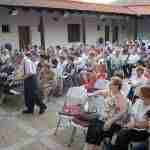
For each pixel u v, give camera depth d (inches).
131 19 812.6
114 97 165.9
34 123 233.8
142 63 378.9
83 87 216.4
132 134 148.1
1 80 305.0
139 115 153.8
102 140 161.0
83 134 207.3
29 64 251.6
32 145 191.0
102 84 232.2
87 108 195.2
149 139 146.6
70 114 195.2
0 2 468.4
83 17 650.8
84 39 658.2
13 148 186.4
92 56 373.1
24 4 493.4
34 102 256.7
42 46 542.6
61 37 651.5
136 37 806.5
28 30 576.7
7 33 538.0
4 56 372.8
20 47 563.2
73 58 376.5
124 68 410.6
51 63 367.2
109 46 546.6
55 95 323.6
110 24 792.3
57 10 545.6
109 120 159.6
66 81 338.0
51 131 215.3
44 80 310.3
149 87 156.8
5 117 250.5
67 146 189.2
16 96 312.0
